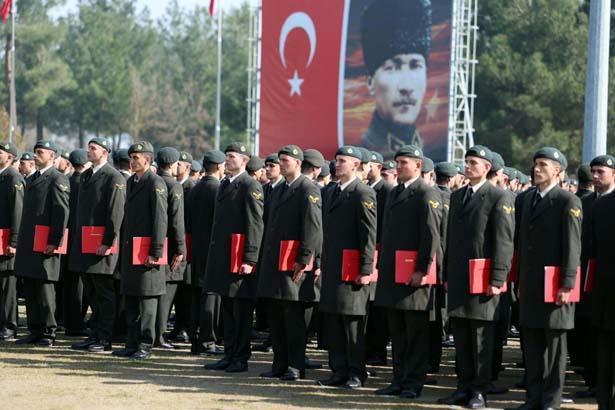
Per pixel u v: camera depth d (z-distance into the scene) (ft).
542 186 38.70
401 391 41.65
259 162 57.11
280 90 111.55
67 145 254.06
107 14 274.36
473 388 39.78
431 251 40.68
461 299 39.50
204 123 261.03
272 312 44.98
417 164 41.73
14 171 53.16
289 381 44.24
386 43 105.81
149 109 256.32
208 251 50.01
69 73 242.37
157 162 53.36
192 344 51.42
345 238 42.75
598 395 38.32
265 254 44.70
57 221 51.37
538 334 38.50
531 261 38.32
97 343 51.29
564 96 169.17
